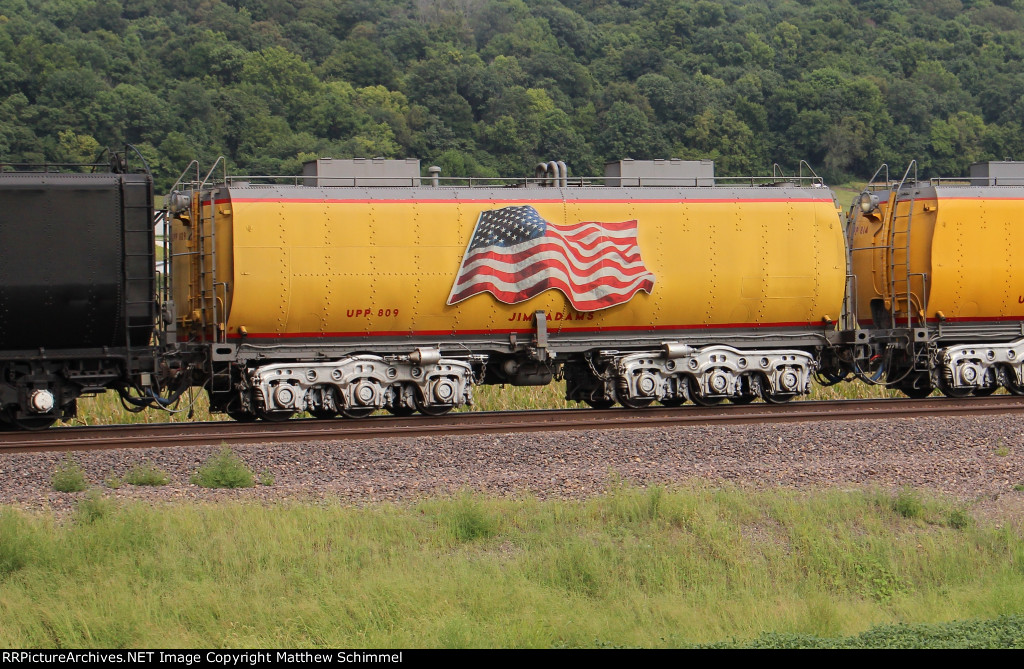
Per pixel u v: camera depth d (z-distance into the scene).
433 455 25.81
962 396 38.34
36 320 28.84
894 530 20.00
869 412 32.34
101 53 178.12
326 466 24.66
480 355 34.19
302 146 159.75
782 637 14.79
